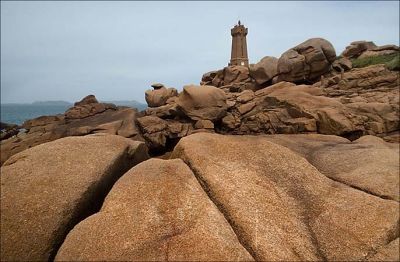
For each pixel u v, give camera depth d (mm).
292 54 47469
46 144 11500
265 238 8164
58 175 9742
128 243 7488
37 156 10602
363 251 8641
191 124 40219
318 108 32969
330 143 19016
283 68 47594
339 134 29250
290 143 18797
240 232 8344
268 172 10906
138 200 8781
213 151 11531
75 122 45781
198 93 39625
